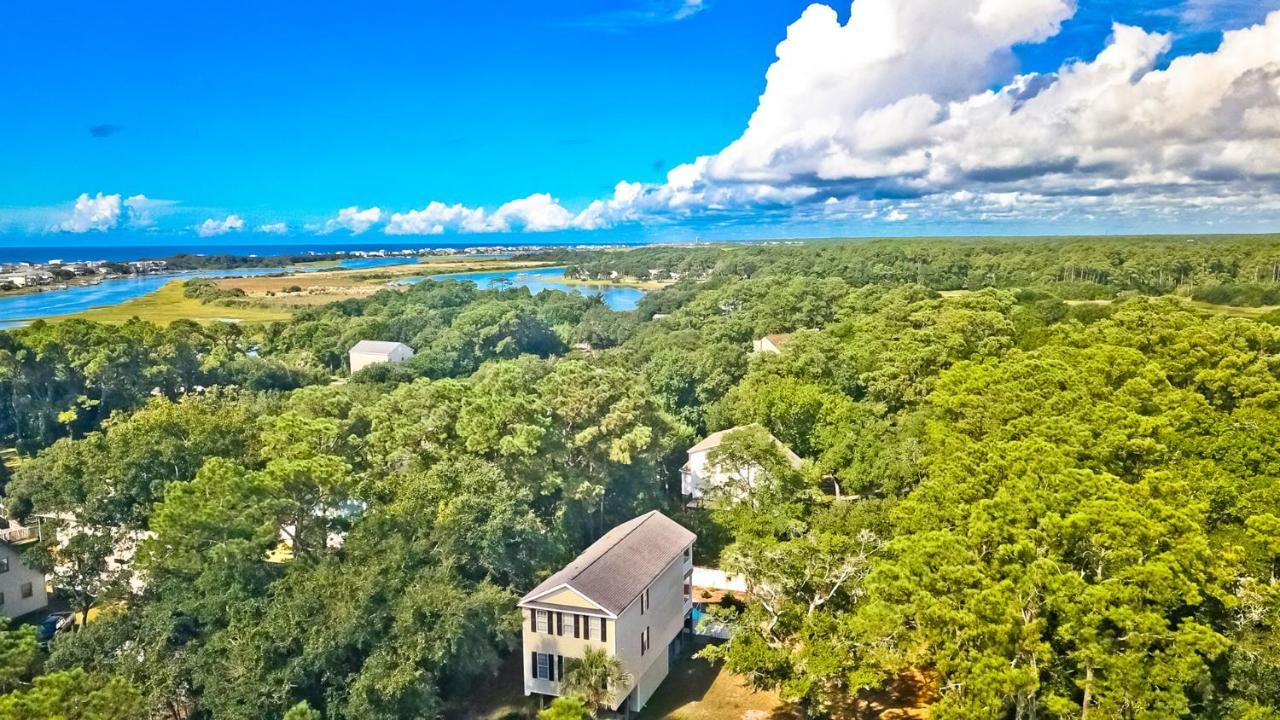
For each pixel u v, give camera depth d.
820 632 33.00
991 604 26.70
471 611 36.12
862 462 54.34
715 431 72.62
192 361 99.62
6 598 45.09
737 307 142.62
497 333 131.75
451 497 42.69
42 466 54.50
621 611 35.94
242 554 36.97
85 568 42.69
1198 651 25.88
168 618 35.94
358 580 35.50
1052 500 31.59
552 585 37.25
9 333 84.56
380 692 33.03
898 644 31.28
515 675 41.50
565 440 52.56
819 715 36.50
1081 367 56.91
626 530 44.53
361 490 43.03
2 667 29.42
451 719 37.59
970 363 63.56
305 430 48.09
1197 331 64.44
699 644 45.47
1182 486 33.84
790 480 49.09
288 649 34.91
